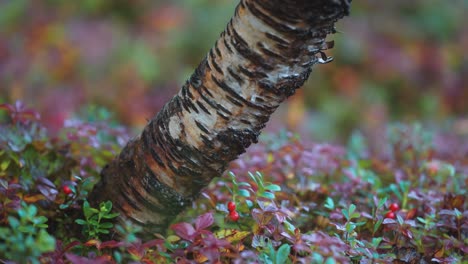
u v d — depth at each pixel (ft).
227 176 4.99
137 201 4.32
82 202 4.49
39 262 4.01
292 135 5.43
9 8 9.90
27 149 4.69
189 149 4.22
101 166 5.07
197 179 4.28
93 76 9.41
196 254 4.19
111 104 9.29
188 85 4.22
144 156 4.29
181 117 4.22
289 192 4.90
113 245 4.13
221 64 4.14
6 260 4.09
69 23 9.89
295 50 4.08
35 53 9.39
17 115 4.83
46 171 4.72
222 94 4.16
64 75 9.29
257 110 4.17
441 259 4.33
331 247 4.04
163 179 4.28
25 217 3.98
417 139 5.79
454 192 5.04
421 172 5.38
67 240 4.41
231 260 4.24
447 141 6.57
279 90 4.14
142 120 9.23
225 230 4.26
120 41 9.89
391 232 4.61
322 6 4.01
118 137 5.36
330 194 4.95
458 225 4.50
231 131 4.19
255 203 4.56
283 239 4.43
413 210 4.59
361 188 5.06
